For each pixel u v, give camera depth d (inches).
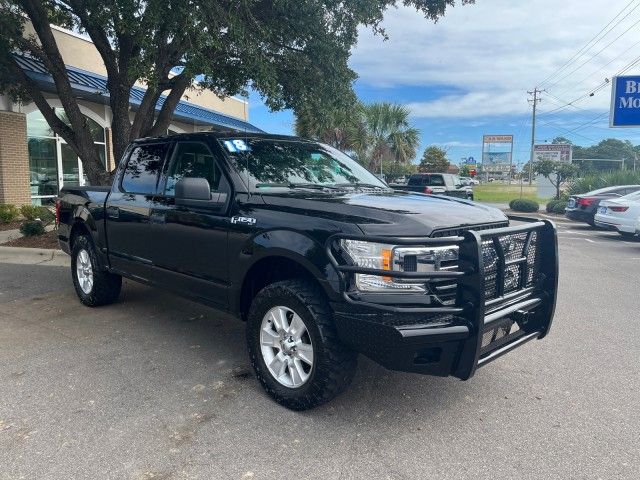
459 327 125.3
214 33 318.3
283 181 175.6
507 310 138.4
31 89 398.0
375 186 197.2
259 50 370.6
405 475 117.5
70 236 259.8
